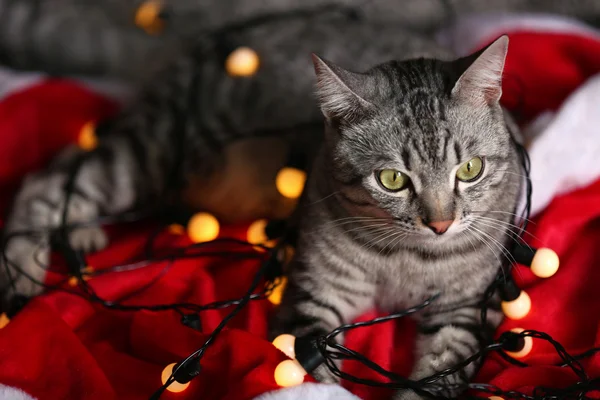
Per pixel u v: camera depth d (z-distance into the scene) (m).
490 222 0.56
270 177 0.70
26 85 0.84
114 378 0.54
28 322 0.55
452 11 0.92
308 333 0.56
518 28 0.82
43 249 0.66
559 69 0.76
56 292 0.60
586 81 0.70
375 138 0.54
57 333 0.55
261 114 0.72
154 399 0.50
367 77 0.56
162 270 0.63
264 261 0.61
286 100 0.71
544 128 0.66
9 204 0.72
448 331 0.57
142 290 0.62
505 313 0.57
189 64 0.76
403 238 0.55
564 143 0.65
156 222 0.72
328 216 0.58
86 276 0.63
